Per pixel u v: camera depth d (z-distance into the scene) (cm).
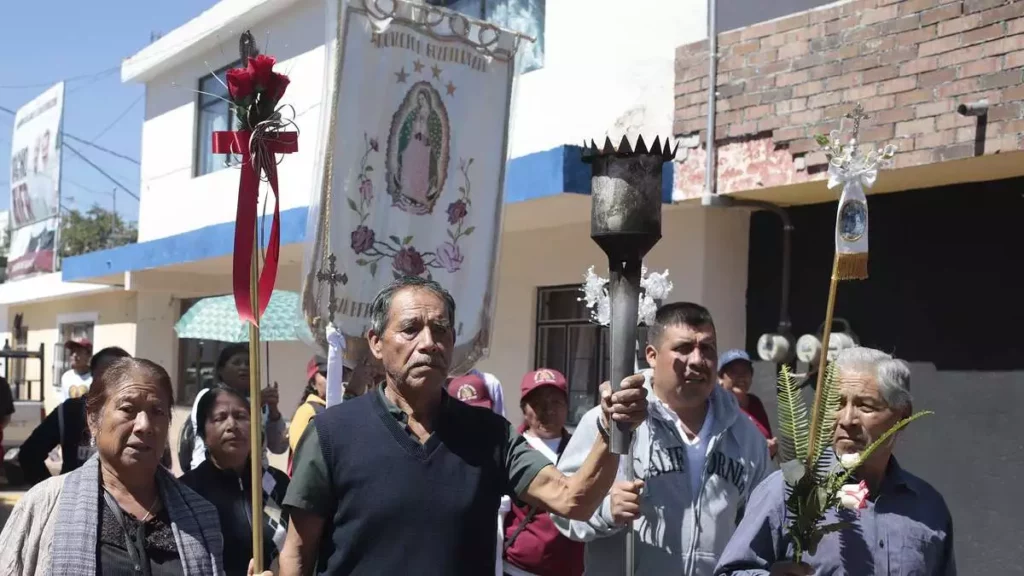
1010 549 653
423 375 290
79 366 1027
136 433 320
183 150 1460
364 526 280
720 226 802
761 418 674
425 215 493
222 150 329
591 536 377
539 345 968
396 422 292
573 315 934
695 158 770
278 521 425
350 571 281
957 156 616
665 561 380
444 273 499
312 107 1170
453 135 505
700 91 768
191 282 1516
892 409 318
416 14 491
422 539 280
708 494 387
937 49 630
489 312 515
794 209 784
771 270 797
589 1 878
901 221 725
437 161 498
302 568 287
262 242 346
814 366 750
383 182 480
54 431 590
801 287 775
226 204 1349
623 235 282
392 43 484
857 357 326
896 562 309
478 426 303
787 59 711
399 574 277
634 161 284
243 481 429
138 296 1700
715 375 395
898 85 648
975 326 680
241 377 613
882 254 733
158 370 333
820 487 295
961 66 618
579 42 886
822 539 312
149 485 330
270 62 328
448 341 299
